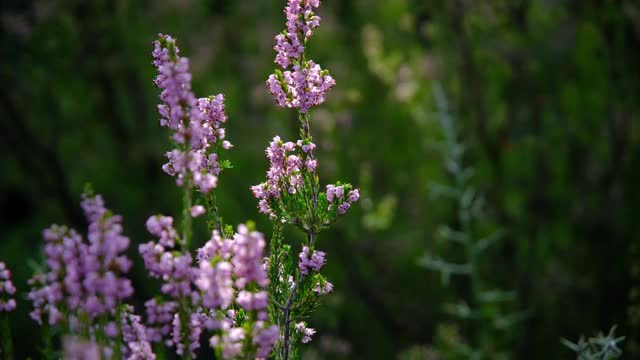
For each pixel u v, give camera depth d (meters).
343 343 10.68
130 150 10.78
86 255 1.86
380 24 11.09
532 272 10.44
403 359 10.50
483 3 10.61
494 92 10.70
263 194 2.92
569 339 9.97
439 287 11.14
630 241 9.84
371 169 10.93
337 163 10.72
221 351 1.98
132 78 10.76
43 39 10.41
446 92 10.82
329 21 11.08
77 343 1.75
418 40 11.02
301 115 2.93
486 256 10.77
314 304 2.78
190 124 2.19
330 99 10.73
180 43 10.74
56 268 1.87
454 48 10.80
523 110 10.56
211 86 10.56
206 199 2.76
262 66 10.83
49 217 10.81
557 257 10.32
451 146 8.69
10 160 10.62
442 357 10.29
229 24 10.84
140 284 9.84
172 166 2.47
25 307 6.39
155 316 1.98
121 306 2.06
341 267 11.03
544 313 10.23
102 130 10.83
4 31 10.26
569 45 10.12
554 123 10.40
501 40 10.44
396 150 10.96
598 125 10.15
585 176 10.25
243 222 10.20
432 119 10.86
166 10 10.79
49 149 10.56
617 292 9.70
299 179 2.94
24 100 10.57
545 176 10.43
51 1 10.38
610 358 3.55
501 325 9.39
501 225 10.62
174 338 2.00
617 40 9.91
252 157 10.45
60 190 10.56
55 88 10.62
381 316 11.10
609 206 9.98
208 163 2.71
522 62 10.33
